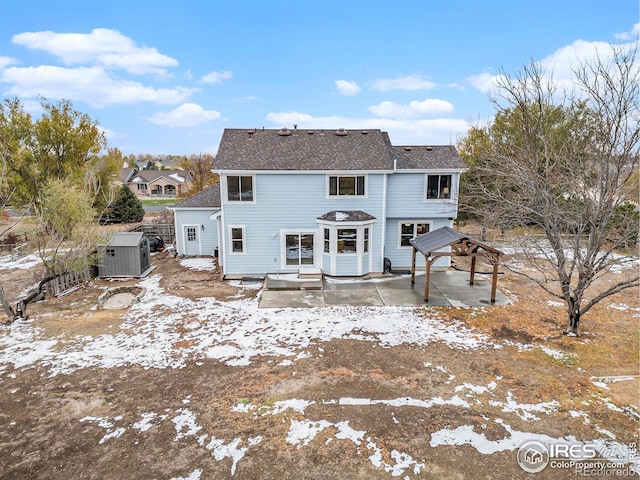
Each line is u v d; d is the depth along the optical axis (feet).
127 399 26.30
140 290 51.75
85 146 91.71
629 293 50.24
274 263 58.23
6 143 78.38
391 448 20.99
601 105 33.71
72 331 38.17
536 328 38.27
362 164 56.39
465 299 47.39
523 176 38.52
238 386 27.84
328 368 30.48
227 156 56.85
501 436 21.91
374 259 59.16
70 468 19.81
